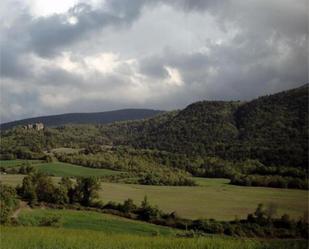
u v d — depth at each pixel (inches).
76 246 1027.3
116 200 3383.4
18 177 4441.4
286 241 1246.9
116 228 2551.7
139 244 1092.5
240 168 4136.3
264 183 3437.5
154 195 3634.4
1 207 2615.7
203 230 2481.5
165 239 1245.1
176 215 2802.7
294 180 3211.1
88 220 2785.4
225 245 1096.8
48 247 1010.7
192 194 3609.7
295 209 2444.6
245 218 2536.9
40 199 3363.7
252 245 1118.4
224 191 3560.5
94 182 3393.2
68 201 3361.2
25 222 2518.5
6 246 1014.4
